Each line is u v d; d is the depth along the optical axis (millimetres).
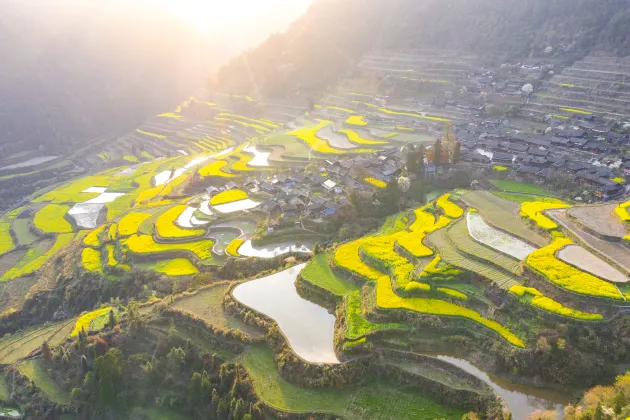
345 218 117062
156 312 91312
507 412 60594
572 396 62906
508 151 139125
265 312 83625
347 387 69125
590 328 66438
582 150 134500
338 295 83938
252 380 72188
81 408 83125
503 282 76438
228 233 121625
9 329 114125
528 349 66125
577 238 85000
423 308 75562
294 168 155500
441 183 129125
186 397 77562
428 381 67125
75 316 108438
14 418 85750
